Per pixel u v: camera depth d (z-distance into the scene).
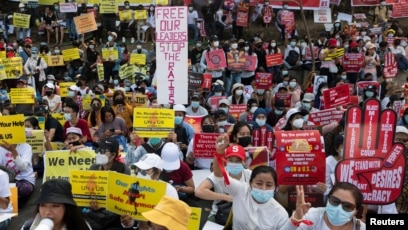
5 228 5.96
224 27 22.58
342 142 5.79
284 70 17.19
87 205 5.91
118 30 22.70
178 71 8.10
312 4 23.97
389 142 4.96
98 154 6.18
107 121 9.32
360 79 17.69
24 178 7.19
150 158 5.83
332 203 3.84
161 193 5.32
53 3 22.64
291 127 9.13
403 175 5.00
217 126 9.32
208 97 13.46
